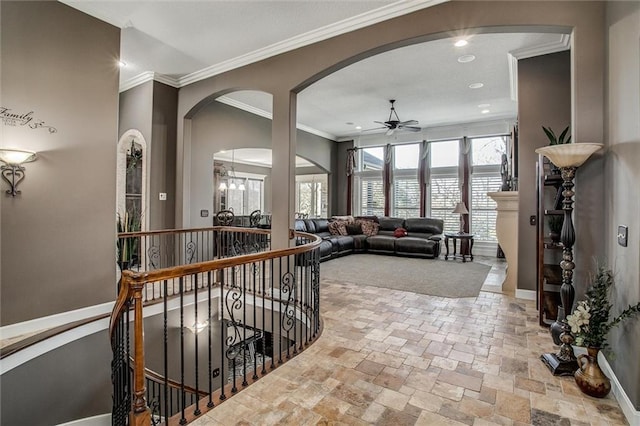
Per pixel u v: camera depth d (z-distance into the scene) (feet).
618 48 7.32
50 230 10.22
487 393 6.98
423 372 7.84
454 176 27.71
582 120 8.63
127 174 17.99
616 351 6.97
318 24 11.84
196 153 18.78
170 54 14.28
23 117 9.69
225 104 20.44
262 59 14.10
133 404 5.53
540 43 12.95
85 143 11.03
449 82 17.60
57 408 9.86
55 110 10.34
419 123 26.71
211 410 6.42
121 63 15.21
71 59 10.70
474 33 9.98
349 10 10.96
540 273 10.86
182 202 17.48
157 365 13.56
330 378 7.59
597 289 7.27
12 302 9.49
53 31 10.28
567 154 7.92
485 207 26.32
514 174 22.02
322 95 19.77
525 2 9.14
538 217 11.66
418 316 11.73
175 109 17.62
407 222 27.63
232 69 15.16
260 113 22.70
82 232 10.94
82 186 10.95
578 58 8.69
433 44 13.33
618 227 7.14
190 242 17.20
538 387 7.20
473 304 13.11
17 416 8.76
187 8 10.96
